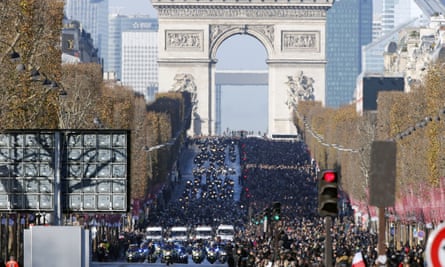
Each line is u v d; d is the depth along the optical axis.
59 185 186.38
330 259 123.38
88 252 184.12
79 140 187.00
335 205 107.56
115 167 186.88
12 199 187.00
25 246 182.12
